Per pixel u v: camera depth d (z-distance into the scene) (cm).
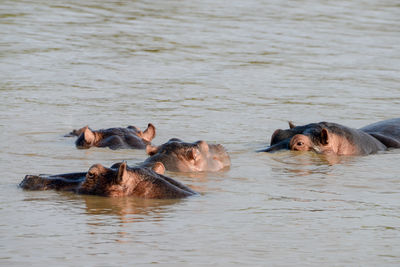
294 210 3706
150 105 7000
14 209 3588
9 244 3056
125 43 10325
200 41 10706
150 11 12900
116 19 12069
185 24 11912
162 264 2856
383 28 12312
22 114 6438
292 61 9656
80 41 10300
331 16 13225
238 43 10694
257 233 3288
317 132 5547
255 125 6297
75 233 3222
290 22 12525
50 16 12000
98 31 11062
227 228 3353
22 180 4156
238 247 3084
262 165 4916
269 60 9662
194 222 3438
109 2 13562
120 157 5088
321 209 3738
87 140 5431
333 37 11438
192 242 3134
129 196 3875
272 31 11694
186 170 4581
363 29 12169
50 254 2942
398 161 5238
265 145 5588
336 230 3362
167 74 8600
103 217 3481
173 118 6475
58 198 3822
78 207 3653
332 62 9688
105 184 3912
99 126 6100
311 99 7531
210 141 5650
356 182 4434
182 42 10581
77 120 6291
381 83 8481
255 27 11944
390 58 10075
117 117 6450
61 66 8756
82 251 2983
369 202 3909
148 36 10869
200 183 4288
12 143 5394
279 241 3181
